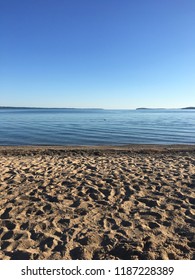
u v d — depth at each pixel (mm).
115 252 4332
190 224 5215
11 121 51062
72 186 7492
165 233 4871
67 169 9523
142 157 12180
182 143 22047
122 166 10023
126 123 46156
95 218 5484
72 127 36781
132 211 5832
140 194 6871
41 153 13648
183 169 9508
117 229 5023
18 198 6562
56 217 5516
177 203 6293
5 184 7656
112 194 6855
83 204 6191
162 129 34031
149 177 8375
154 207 6051
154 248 4395
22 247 4449
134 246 4449
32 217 5527
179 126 39312
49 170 9352
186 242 4574
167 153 13844
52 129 33531
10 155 13055
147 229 5016
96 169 9508
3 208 5973
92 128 35188
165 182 7848
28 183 7762
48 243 4559
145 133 29078
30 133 28672
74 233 4867
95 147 17281
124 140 23547
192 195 6789
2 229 5027
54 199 6508
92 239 4664
